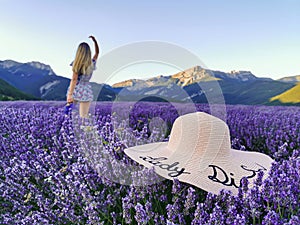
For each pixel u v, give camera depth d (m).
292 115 7.21
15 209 2.45
